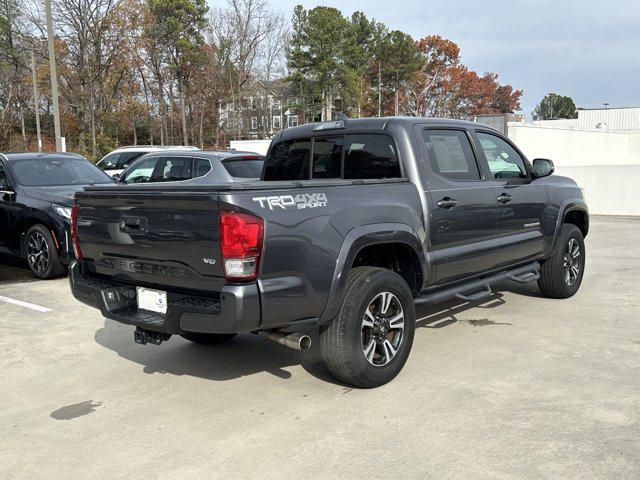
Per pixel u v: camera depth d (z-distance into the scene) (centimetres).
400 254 481
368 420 378
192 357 515
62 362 506
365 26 7081
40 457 344
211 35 5756
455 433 357
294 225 377
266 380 457
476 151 550
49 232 822
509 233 578
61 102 4956
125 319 414
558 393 415
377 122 503
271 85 6141
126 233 415
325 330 414
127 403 419
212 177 983
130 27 4775
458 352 507
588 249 1081
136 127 5834
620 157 3005
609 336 548
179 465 329
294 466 324
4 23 4450
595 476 305
